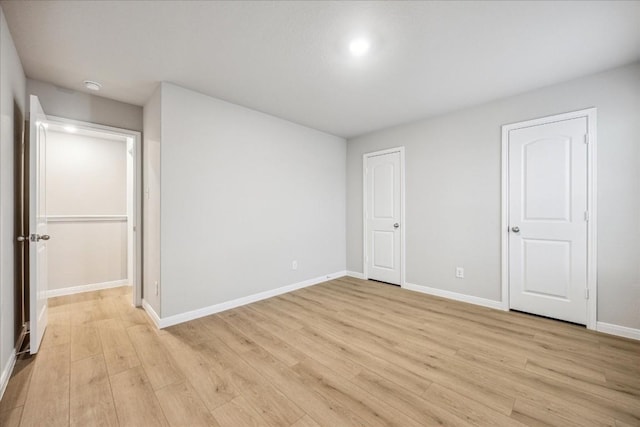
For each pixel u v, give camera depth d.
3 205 1.69
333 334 2.40
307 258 3.95
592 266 2.48
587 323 2.51
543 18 1.75
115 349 2.12
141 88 2.67
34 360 1.95
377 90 2.78
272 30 1.87
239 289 3.12
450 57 2.20
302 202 3.88
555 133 2.67
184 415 1.45
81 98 2.72
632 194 2.31
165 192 2.56
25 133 2.36
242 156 3.16
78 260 3.66
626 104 2.33
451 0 1.60
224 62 2.26
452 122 3.37
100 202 3.87
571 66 2.33
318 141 4.11
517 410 1.48
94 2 1.59
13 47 1.92
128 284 3.97
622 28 1.84
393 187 3.99
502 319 2.72
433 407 1.51
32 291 2.00
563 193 2.63
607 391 1.63
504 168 2.98
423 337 2.34
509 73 2.45
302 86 2.69
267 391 1.64
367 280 4.28
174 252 2.61
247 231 3.21
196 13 1.70
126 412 1.47
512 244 2.93
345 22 1.79
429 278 3.58
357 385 1.70
